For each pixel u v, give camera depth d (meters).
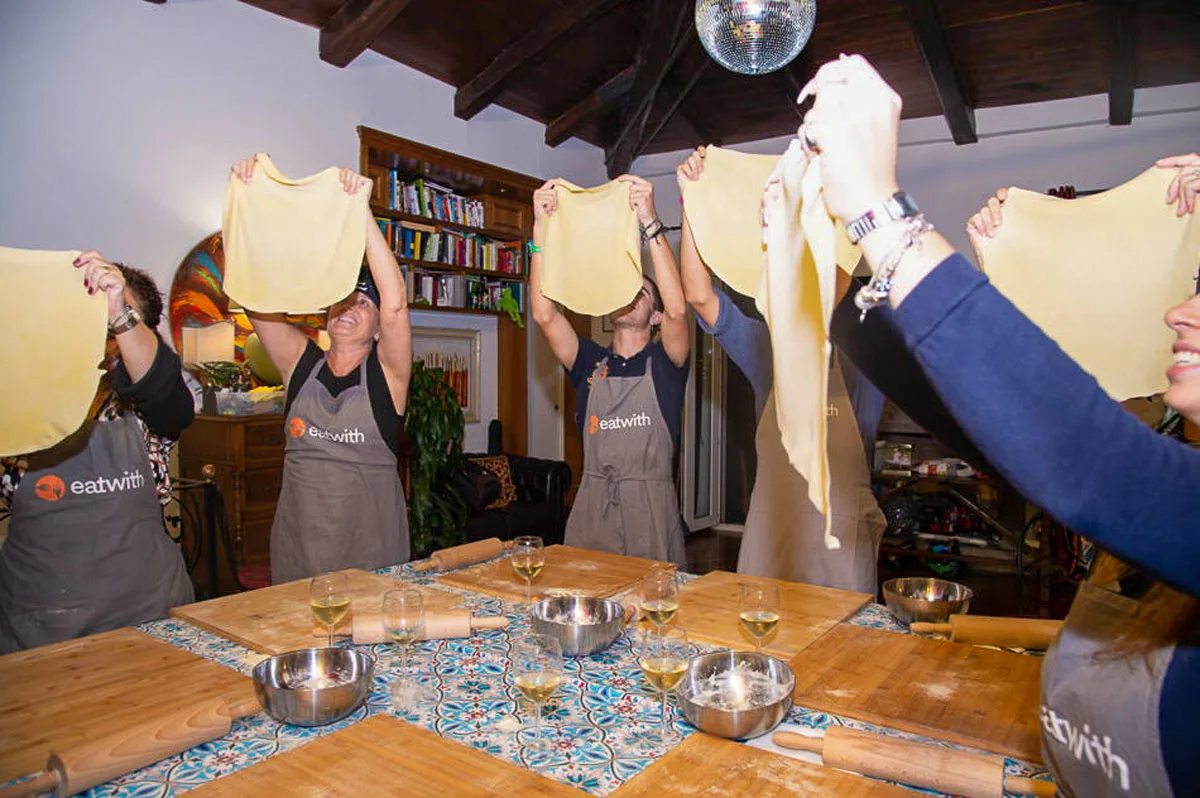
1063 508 0.52
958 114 4.50
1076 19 3.77
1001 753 0.94
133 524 1.71
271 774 0.87
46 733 0.98
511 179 5.21
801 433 0.79
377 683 1.17
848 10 3.89
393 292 2.02
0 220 2.99
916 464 5.23
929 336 0.54
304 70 4.01
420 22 4.14
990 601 4.39
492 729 1.01
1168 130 4.42
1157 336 1.51
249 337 3.77
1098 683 0.68
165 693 1.09
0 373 1.46
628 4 4.29
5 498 1.64
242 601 1.53
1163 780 0.61
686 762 0.90
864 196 0.58
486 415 5.57
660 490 2.36
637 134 5.07
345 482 2.10
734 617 1.43
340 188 1.92
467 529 4.44
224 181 3.68
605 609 1.38
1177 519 0.50
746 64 2.20
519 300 5.57
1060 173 4.69
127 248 3.36
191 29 3.54
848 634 1.33
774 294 0.84
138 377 1.68
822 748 0.91
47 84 3.10
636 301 2.35
